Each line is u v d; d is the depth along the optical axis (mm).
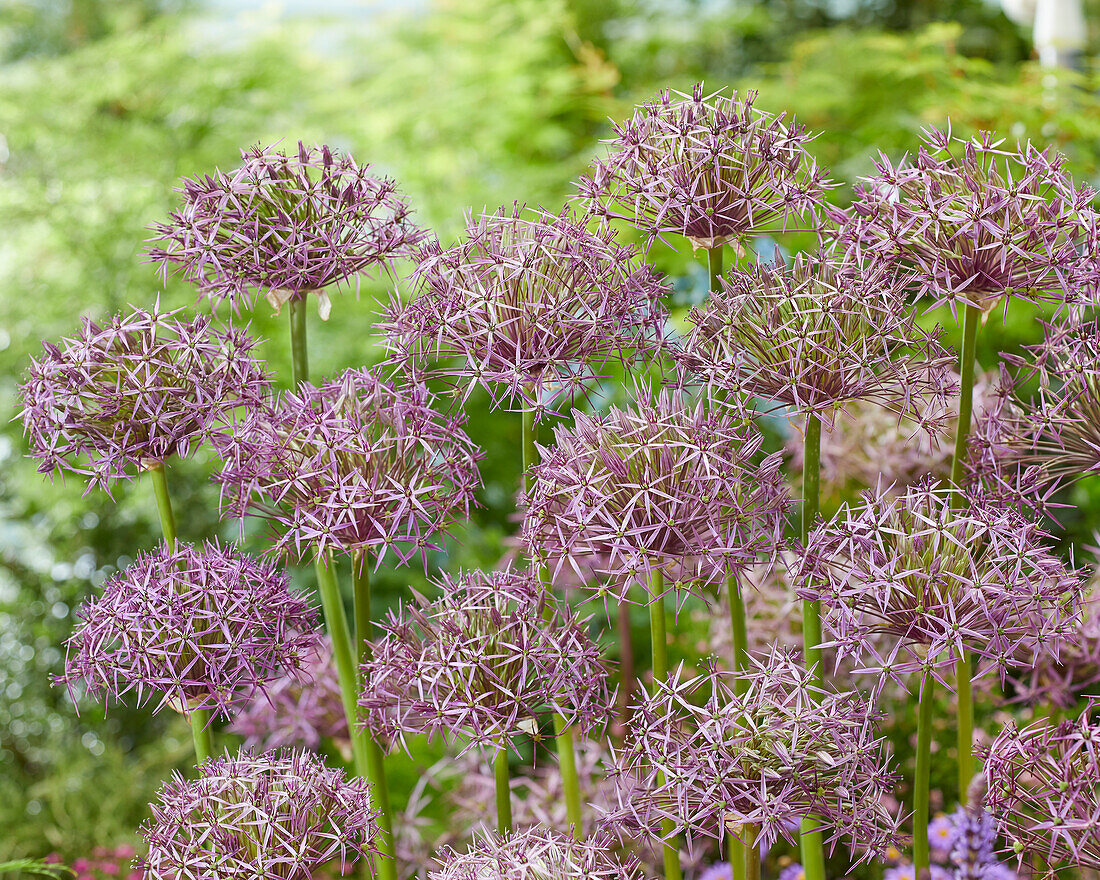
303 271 1536
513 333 1503
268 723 1758
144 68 3930
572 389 1527
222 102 3957
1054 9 2762
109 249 3631
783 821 1451
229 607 1526
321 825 1500
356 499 1495
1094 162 2496
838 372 1477
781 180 1516
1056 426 1530
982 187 1479
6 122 3736
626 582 1479
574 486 1470
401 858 1783
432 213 3471
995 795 1489
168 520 1584
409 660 1512
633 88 4527
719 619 1867
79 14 5168
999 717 1752
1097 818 1445
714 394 1525
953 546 1462
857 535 1460
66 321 3535
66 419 1548
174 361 1552
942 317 2430
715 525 1469
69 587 3326
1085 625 1613
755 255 1544
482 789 1817
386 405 1553
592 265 1511
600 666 1511
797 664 1552
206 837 1474
